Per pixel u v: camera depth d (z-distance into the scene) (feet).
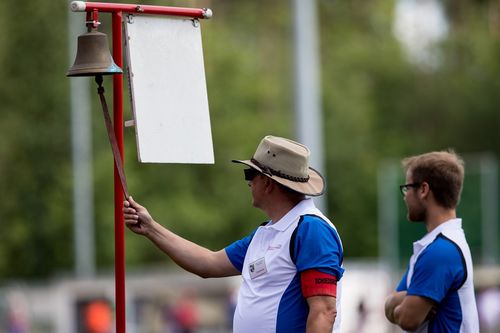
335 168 300.81
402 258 153.58
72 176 211.61
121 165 38.88
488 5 337.93
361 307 148.36
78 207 201.98
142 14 39.17
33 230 217.77
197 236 255.09
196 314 161.27
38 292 179.83
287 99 291.17
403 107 321.32
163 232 40.11
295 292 36.60
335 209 301.63
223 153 262.67
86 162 202.90
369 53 323.78
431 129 322.75
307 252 36.24
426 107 319.88
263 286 37.04
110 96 110.32
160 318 159.94
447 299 40.47
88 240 202.39
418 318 40.19
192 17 39.81
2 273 225.35
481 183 168.14
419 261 40.57
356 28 347.15
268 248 37.19
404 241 153.69
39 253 222.07
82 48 38.40
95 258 233.14
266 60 310.24
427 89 320.09
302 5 101.86
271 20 320.50
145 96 38.68
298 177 37.50
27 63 208.74
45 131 211.82
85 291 144.97
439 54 325.62
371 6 349.61
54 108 211.82
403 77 322.55
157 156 38.50
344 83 308.60
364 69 322.34
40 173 213.05
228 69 266.77
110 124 38.55
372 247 302.45
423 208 41.52
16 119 211.00
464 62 323.98
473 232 168.25
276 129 270.26
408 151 318.04
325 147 297.53
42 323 177.37
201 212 253.44
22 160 212.43
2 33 206.49
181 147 38.93
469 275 40.55
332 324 35.88
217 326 161.27
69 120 212.43
